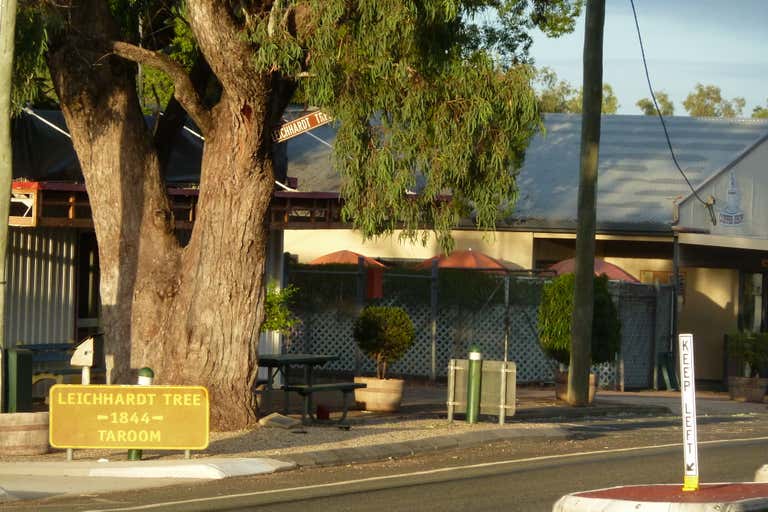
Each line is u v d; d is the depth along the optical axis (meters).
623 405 23.91
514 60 16.20
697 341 34.16
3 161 13.70
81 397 13.79
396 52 15.22
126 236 17.33
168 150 18.86
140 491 12.64
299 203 23.52
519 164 20.39
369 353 21.86
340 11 14.57
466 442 17.30
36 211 19.39
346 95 15.28
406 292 28.77
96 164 17.36
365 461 15.45
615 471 14.62
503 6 18.42
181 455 14.70
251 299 16.94
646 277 34.22
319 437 16.67
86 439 13.79
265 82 15.92
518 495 12.59
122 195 17.33
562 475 14.21
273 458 14.66
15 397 14.55
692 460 8.56
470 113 15.26
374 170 15.41
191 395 13.89
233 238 16.69
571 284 25.33
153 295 17.16
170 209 17.58
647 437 19.03
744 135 37.47
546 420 22.00
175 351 16.92
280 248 25.03
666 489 8.79
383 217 15.82
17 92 16.17
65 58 17.02
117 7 18.84
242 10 15.94
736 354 28.45
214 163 16.78
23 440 14.37
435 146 15.52
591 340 24.77
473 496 12.48
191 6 15.30
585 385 23.80
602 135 37.72
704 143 37.06
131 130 17.36
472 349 19.17
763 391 27.64
